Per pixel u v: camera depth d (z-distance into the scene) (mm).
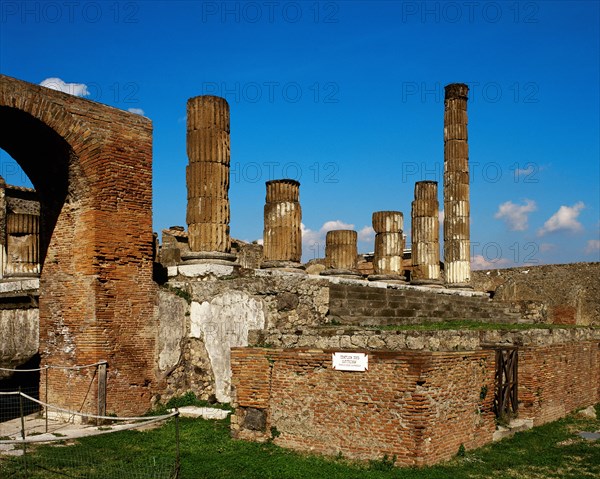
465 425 11578
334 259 25734
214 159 17953
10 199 30828
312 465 10570
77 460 10945
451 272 30203
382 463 10484
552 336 16719
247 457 11070
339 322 18016
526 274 40875
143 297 15820
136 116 16125
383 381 10766
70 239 15461
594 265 38719
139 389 15438
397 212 28328
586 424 15359
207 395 16203
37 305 20156
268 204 20906
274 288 16438
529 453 11789
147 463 10773
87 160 15000
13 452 11492
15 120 14500
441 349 11445
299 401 11680
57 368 15367
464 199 30484
